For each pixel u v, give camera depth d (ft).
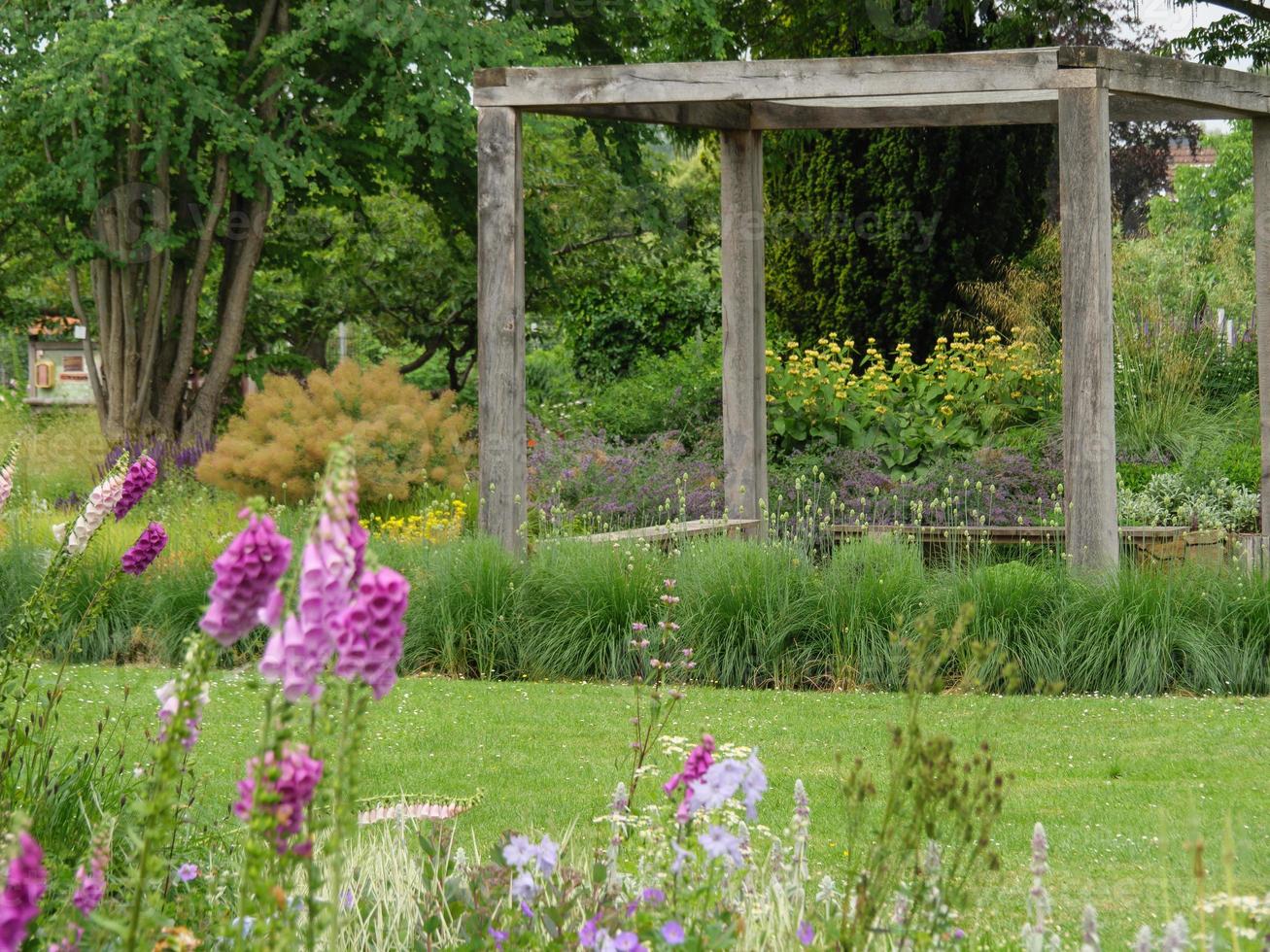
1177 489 44.45
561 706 25.85
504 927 10.51
